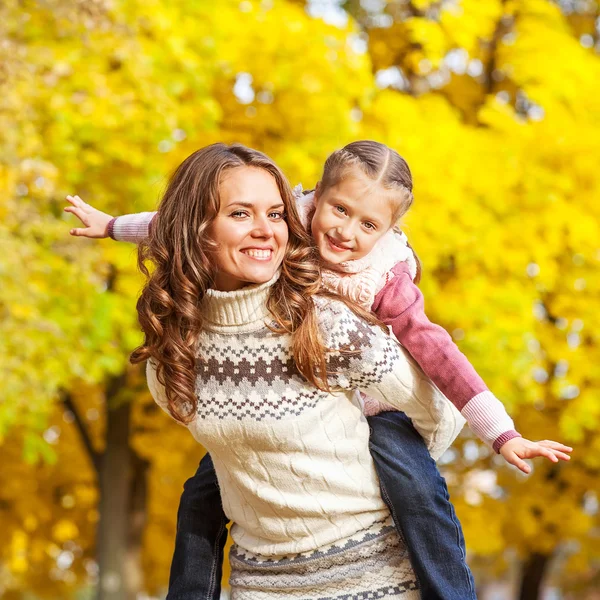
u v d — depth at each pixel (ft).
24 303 56.85
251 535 20.44
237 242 18.56
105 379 73.56
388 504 19.63
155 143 62.59
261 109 69.05
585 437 74.49
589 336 72.79
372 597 19.60
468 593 19.48
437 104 72.95
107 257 64.34
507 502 78.84
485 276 69.97
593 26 83.41
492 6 71.87
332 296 19.02
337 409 19.15
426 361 18.99
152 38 64.85
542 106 71.51
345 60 66.90
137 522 80.84
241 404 18.94
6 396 57.00
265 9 69.36
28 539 83.25
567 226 70.18
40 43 61.67
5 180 56.08
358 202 19.20
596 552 84.74
